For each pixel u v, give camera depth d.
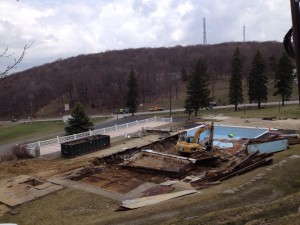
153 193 18.36
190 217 12.48
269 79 103.25
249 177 18.41
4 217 16.20
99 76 126.38
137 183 20.45
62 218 15.61
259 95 65.69
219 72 130.62
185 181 20.61
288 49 6.94
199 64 62.62
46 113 110.62
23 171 24.45
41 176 22.58
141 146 30.78
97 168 23.81
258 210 11.73
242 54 129.00
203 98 61.16
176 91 109.69
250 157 22.05
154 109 87.31
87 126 42.44
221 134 39.72
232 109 70.62
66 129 42.78
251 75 66.25
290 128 39.75
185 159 24.22
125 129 44.66
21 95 89.94
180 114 72.00
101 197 18.09
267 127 41.19
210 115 60.12
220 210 13.31
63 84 126.06
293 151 26.05
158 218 13.10
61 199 18.14
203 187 18.23
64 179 21.53
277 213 11.39
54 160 28.88
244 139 33.59
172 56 151.62
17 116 95.50
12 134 63.53
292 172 17.92
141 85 117.19
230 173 20.12
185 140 28.12
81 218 15.33
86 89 123.50
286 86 63.97
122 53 165.00
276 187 16.03
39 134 59.44
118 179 21.39
